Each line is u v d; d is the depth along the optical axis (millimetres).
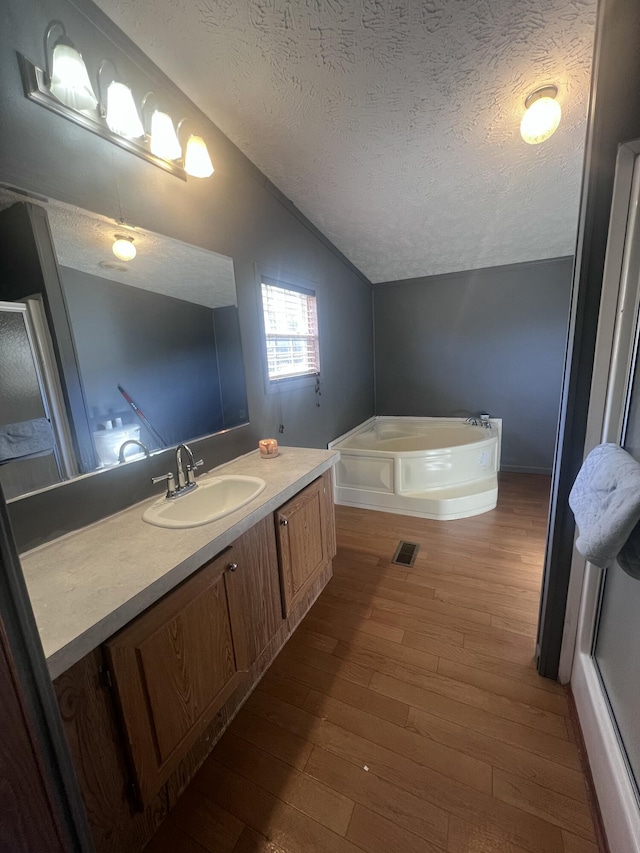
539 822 1007
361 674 1518
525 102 1599
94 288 1312
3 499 397
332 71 1479
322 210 2607
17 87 1061
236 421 2053
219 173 1866
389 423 4402
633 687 938
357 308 3873
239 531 1261
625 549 834
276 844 992
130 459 1442
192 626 1087
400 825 1016
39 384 1150
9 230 1064
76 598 880
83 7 1213
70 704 796
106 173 1330
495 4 1195
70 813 465
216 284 1884
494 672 1495
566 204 2516
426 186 2295
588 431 1185
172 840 1014
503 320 3814
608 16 982
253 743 1263
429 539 2602
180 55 1422
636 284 1021
